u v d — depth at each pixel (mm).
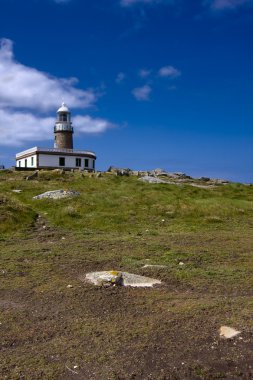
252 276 14133
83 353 8125
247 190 44969
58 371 7430
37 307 10891
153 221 28047
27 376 7273
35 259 16922
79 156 87188
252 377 7254
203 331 9070
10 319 9969
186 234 23906
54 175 49344
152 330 9188
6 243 21156
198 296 11844
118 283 13047
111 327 9430
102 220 27609
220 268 15281
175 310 10508
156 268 15055
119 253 18094
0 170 58844
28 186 40875
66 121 98500
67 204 31641
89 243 20859
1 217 25688
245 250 19031
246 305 10828
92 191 38094
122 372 7379
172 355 8000
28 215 27906
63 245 20297
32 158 85938
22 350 8305
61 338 8852
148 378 7199
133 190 39188
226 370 7469
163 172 66562
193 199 35562
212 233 24375
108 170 66250
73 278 13812
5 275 14242
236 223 28062
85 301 11344
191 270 14844
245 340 8578
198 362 7730
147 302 11242
